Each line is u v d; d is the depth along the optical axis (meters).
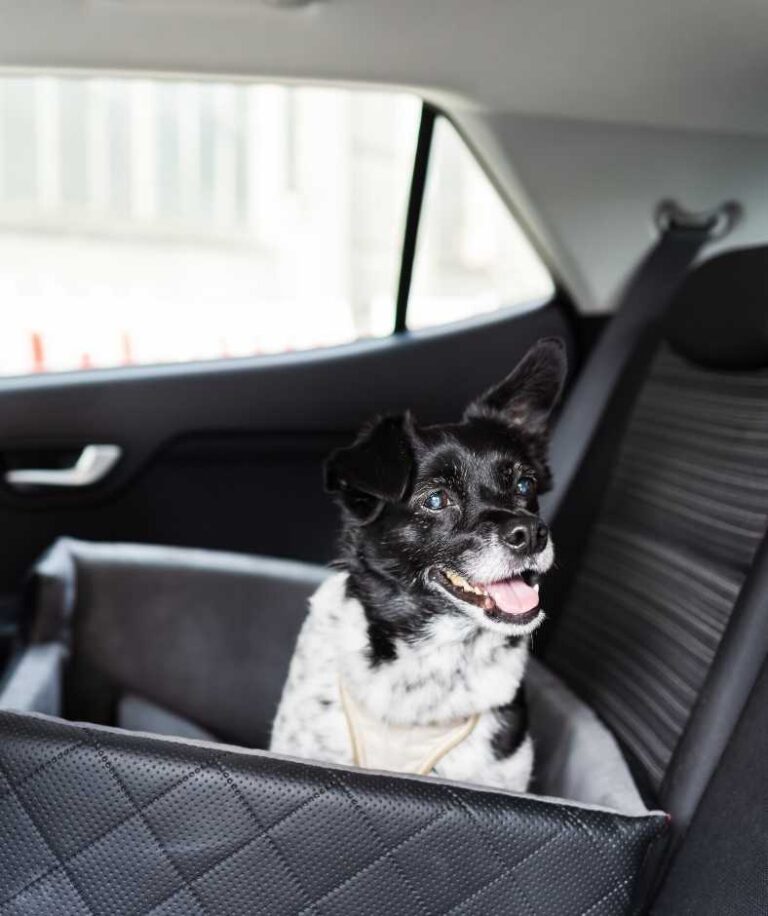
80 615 0.90
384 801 0.54
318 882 0.54
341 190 1.34
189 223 2.03
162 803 0.54
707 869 0.59
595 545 0.89
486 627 0.69
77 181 2.03
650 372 0.90
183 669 0.92
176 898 0.54
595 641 0.84
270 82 0.84
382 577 0.73
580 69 0.82
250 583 0.93
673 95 0.85
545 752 0.78
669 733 0.70
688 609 0.74
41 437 1.01
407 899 0.55
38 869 0.54
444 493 0.73
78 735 0.54
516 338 1.07
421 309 1.08
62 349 1.12
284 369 1.04
